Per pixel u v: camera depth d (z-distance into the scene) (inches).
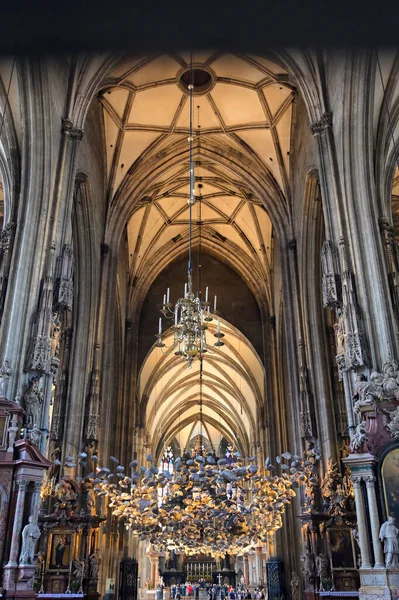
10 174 583.5
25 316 517.3
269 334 1122.7
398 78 589.3
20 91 574.6
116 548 887.1
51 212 581.6
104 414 799.1
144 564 1407.5
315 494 679.7
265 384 1103.6
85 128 763.4
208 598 1519.4
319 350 760.3
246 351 1312.7
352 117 589.3
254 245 1149.7
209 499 621.3
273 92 838.5
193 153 958.4
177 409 1753.2
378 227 562.9
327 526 646.5
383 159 608.1
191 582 1843.0
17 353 500.1
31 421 477.7
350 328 515.2
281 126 882.8
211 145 946.1
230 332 1253.1
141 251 1150.3
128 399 1080.8
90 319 798.5
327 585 617.0
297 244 858.8
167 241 1185.4
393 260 554.3
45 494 638.5
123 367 1069.8
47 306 530.0
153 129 904.9
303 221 808.9
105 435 789.2
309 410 751.7
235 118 900.6
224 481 606.5
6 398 472.1
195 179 1056.8
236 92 860.0
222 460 617.0
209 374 1542.8
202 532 663.8
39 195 572.4
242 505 629.0
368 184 576.4
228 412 1718.8
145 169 935.0
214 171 1026.7
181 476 647.1
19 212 557.0
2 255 541.0
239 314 1178.0
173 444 1966.0
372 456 454.9
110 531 847.1
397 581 415.8
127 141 907.4
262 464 1226.6
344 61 581.3
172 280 1212.5
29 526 430.0
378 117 614.5
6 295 519.5
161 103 871.7
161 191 1065.5
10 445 453.4
